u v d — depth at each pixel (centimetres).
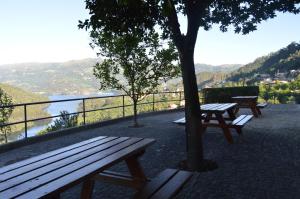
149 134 873
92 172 259
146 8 494
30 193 209
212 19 687
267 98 2362
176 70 1084
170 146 700
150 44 1045
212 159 572
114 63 1060
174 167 530
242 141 728
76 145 363
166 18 526
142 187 325
